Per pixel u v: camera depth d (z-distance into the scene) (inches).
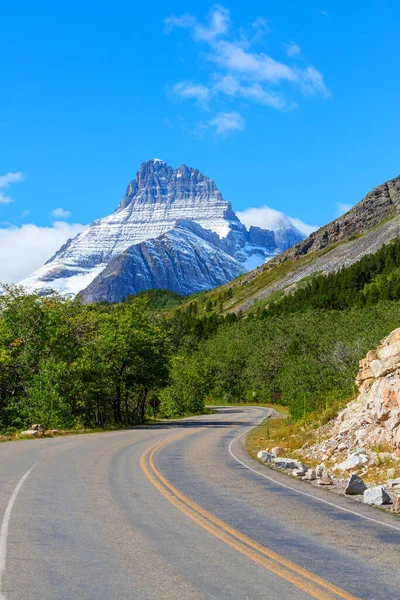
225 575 282.7
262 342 4714.6
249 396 4527.6
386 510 478.9
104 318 2064.5
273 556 319.3
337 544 352.2
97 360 1782.7
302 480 671.8
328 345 2076.8
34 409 1579.7
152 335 2148.1
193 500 501.7
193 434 1427.2
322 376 1674.5
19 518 413.7
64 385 1662.2
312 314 5123.0
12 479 601.6
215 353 5157.5
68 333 1903.3
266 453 886.4
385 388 834.8
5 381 1784.0
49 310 1827.0
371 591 260.7
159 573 285.0
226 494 541.6
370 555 326.6
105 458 826.8
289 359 3457.2
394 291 5703.7
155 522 407.8
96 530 380.2
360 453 789.9
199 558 314.0
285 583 270.7
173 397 3129.9
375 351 1051.3
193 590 258.8
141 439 1232.8
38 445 1047.6
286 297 7805.1
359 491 565.9
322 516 444.8
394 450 780.6
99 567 294.4
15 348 1748.3
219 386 4694.9
